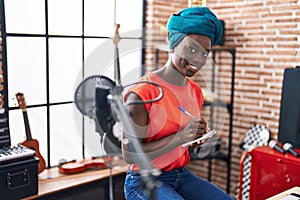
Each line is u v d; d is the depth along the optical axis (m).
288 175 2.55
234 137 3.44
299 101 2.61
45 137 2.86
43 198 2.38
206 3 3.51
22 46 2.66
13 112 2.67
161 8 3.22
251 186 2.79
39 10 2.73
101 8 3.02
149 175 0.84
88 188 2.63
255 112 3.28
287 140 2.73
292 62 2.99
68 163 2.83
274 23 3.07
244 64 3.31
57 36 2.84
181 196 1.45
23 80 2.70
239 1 3.28
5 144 2.41
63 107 2.94
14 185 2.21
